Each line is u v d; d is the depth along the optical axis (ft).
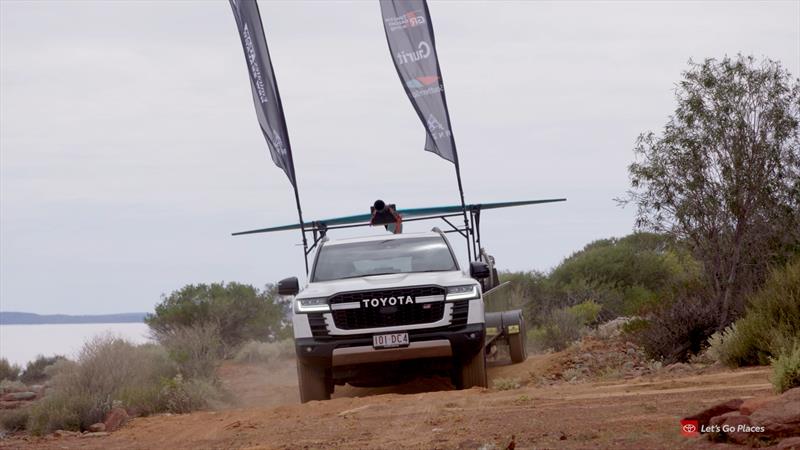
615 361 52.42
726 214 55.16
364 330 47.60
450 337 47.50
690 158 55.93
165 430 41.63
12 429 51.49
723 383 37.11
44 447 38.52
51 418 48.01
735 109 55.72
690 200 55.83
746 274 55.21
